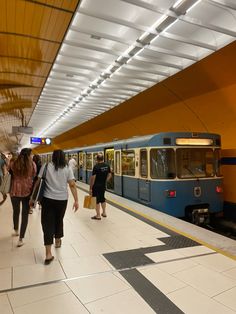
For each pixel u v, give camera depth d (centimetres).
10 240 545
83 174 1748
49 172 446
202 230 614
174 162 798
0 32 547
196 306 321
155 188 807
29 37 570
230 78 755
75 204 477
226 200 952
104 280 382
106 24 570
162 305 323
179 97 1013
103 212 738
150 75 888
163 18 519
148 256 465
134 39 618
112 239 553
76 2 440
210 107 963
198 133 835
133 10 511
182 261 445
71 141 2956
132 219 712
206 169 842
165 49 652
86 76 868
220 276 394
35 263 436
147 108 1244
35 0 433
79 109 1420
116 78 889
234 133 952
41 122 2003
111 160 1239
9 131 2891
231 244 521
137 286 366
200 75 800
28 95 1127
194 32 599
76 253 478
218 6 484
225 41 597
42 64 737
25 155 517
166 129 1312
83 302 329
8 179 570
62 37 570
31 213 785
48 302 328
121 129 1709
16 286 363
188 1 460
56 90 1051
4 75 838
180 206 793
